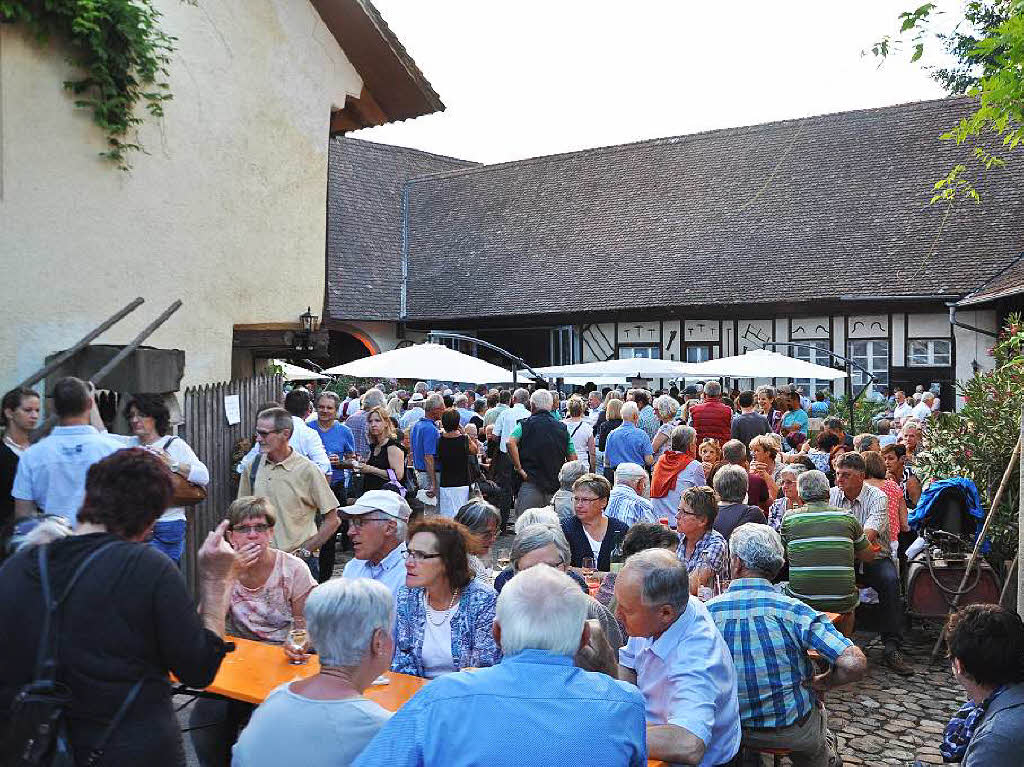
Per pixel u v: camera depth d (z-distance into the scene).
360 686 2.88
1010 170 24.39
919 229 24.23
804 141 28.31
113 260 8.03
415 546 4.14
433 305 30.11
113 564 2.87
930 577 7.52
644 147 31.47
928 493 7.71
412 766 2.31
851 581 6.33
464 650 4.16
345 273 30.56
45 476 5.11
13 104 7.24
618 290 27.11
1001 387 8.58
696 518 5.61
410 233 33.16
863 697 6.66
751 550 4.38
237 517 4.65
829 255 24.83
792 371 16.92
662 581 3.57
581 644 2.59
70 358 7.48
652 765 3.38
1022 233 22.86
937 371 22.91
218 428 8.79
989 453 8.32
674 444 8.50
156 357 7.52
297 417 8.31
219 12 9.01
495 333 29.50
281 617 4.80
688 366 18.02
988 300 19.91
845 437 10.54
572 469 6.97
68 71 7.61
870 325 23.64
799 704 4.30
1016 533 7.79
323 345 10.19
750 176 28.30
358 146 34.69
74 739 2.77
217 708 4.49
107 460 3.03
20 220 7.32
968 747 3.40
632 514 6.66
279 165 9.66
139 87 8.13
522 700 2.35
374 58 10.36
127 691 2.83
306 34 9.88
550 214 31.08
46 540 2.95
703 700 3.53
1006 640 3.44
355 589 2.88
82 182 7.75
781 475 7.91
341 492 9.90
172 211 8.56
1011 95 5.78
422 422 10.98
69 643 2.78
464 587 4.25
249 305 9.41
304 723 2.74
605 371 18.66
